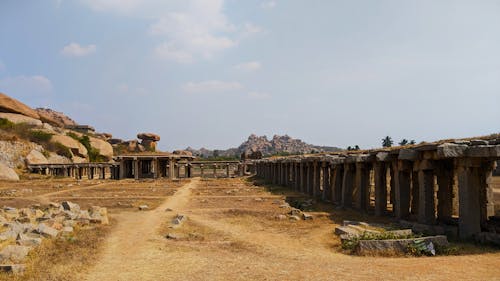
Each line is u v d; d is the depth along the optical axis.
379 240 12.79
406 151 17.22
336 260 11.84
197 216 22.66
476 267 10.34
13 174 58.38
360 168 23.69
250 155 99.06
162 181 58.97
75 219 19.39
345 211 23.44
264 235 16.78
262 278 9.72
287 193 36.31
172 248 13.91
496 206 22.89
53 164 69.25
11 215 19.73
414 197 22.28
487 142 14.25
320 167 32.22
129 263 11.73
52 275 10.08
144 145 140.25
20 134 76.69
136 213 24.34
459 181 14.72
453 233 14.94
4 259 10.96
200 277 10.02
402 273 9.83
